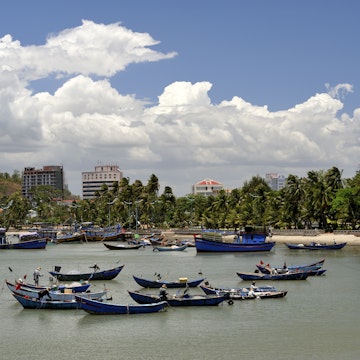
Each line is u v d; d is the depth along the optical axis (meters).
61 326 58.22
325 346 50.88
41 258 133.62
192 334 54.91
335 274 94.12
